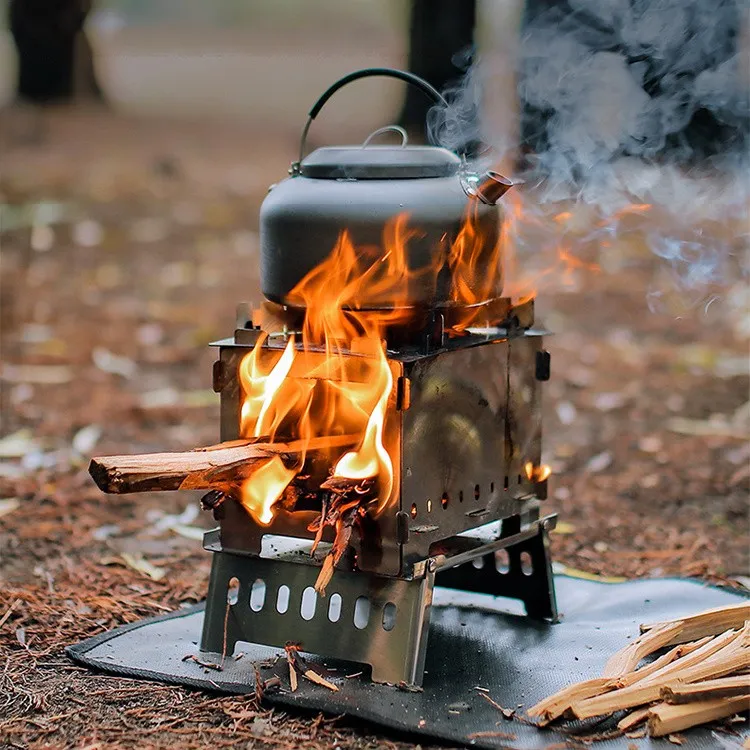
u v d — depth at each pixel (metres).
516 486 3.80
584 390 7.73
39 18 21.91
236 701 3.40
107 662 3.64
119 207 13.96
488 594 4.12
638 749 3.11
